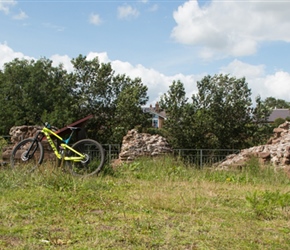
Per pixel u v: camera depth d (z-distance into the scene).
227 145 27.94
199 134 27.80
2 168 10.34
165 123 28.22
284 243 4.89
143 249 4.39
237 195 8.30
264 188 9.86
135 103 32.56
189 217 5.98
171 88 28.06
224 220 5.97
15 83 38.44
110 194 7.55
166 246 4.52
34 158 10.99
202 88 28.02
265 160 14.66
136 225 5.30
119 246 4.46
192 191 8.46
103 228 5.16
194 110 28.08
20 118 37.19
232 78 27.92
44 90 38.34
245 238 5.01
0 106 36.84
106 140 35.44
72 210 6.07
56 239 4.58
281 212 6.54
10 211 5.83
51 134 10.41
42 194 7.02
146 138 18.56
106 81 37.22
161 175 11.35
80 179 8.66
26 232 4.85
